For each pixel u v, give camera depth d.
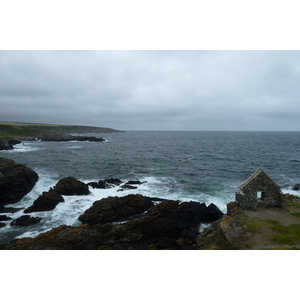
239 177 40.19
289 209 16.50
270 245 11.95
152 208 21.11
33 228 20.77
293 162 56.84
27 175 30.47
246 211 16.03
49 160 58.00
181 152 83.38
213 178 39.22
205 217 22.11
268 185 16.73
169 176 40.84
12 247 15.43
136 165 52.91
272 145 116.31
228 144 125.81
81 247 16.00
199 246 14.77
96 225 19.66
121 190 30.95
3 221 21.70
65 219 22.58
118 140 164.75
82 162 56.28
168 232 18.47
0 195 26.34
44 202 24.58
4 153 70.81
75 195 28.47
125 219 22.50
